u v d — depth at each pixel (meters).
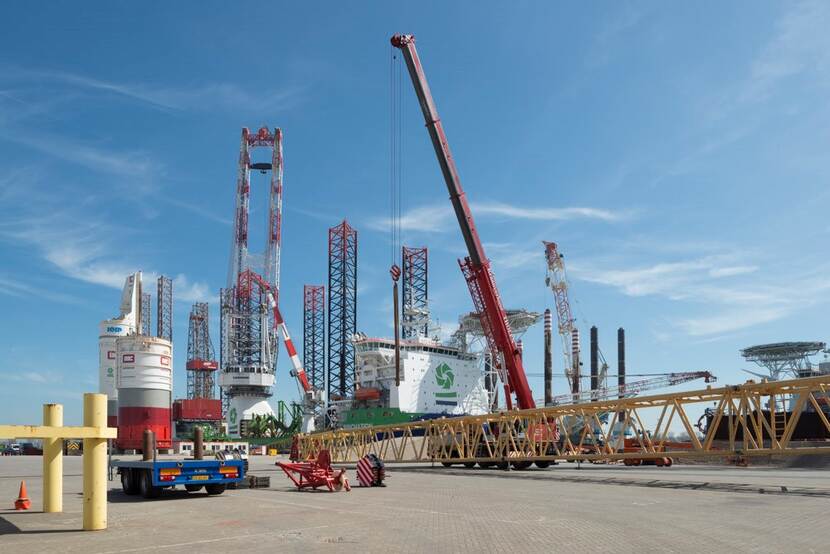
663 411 37.34
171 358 85.88
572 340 160.12
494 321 72.56
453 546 14.05
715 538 15.11
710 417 68.81
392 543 14.52
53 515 20.38
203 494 27.92
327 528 17.06
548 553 13.13
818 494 27.39
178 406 156.75
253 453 119.94
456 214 73.50
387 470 53.28
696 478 38.41
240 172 171.62
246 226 169.38
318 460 31.61
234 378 158.62
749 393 33.16
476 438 52.22
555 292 163.25
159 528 17.19
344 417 118.50
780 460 62.47
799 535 15.63
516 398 72.00
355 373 118.38
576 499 25.59
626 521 18.34
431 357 112.38
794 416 31.47
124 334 105.56
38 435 16.12
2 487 32.94
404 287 133.50
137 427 80.75
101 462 17.12
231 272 167.50
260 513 20.67
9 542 14.91
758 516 19.56
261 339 164.25
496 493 28.70
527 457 47.09
